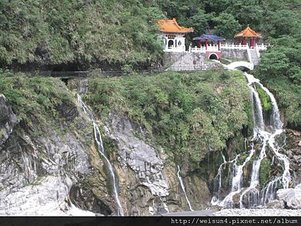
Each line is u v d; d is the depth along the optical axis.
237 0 82.25
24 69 56.47
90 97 54.00
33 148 45.41
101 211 48.38
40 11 59.16
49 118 48.66
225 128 58.75
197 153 56.06
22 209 40.84
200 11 81.12
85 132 50.22
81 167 47.97
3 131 43.09
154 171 52.28
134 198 50.16
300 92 67.50
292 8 85.69
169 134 55.84
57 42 59.41
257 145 59.97
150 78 59.34
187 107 58.16
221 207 54.00
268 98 65.38
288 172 57.91
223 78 63.91
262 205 54.12
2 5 55.34
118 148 51.41
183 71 66.50
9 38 54.69
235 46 74.06
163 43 70.62
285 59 69.00
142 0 75.50
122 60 63.50
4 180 42.25
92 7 64.50
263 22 80.75
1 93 45.22
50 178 43.88
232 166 57.91
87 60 61.25
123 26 65.69
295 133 63.75
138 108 55.03
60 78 54.88
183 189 54.38
